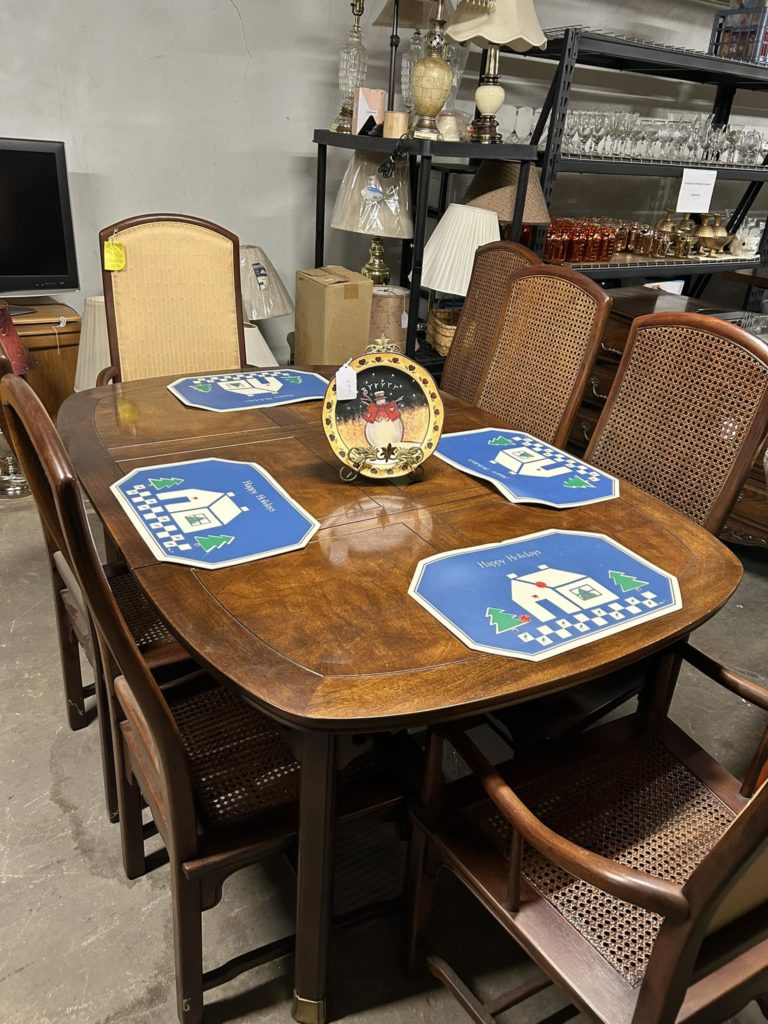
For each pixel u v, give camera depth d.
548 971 0.95
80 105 2.87
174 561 1.17
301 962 1.20
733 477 1.51
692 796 1.21
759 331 2.70
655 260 3.67
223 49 3.04
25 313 2.80
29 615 2.22
